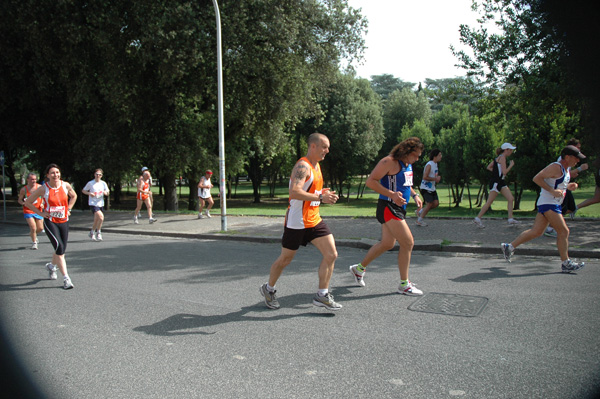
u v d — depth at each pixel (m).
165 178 22.95
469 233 9.13
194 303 5.23
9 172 39.81
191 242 10.45
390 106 49.59
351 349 3.73
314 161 4.71
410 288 5.28
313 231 4.75
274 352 3.72
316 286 5.88
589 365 3.30
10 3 17.41
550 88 11.12
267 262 7.70
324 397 2.94
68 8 17.03
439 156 10.13
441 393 2.95
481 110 14.94
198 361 3.57
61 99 22.36
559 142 20.78
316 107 25.09
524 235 6.66
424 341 3.86
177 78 19.11
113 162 20.06
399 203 5.00
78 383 3.23
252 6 18.19
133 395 3.04
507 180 26.06
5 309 5.11
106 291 5.90
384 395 2.95
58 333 4.28
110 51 17.66
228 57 18.81
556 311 4.52
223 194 11.66
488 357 3.49
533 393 2.91
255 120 23.06
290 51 19.75
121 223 14.45
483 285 5.59
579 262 6.59
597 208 22.98
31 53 19.89
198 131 24.56
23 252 9.57
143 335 4.18
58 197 6.16
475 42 13.39
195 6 17.22
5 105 21.80
